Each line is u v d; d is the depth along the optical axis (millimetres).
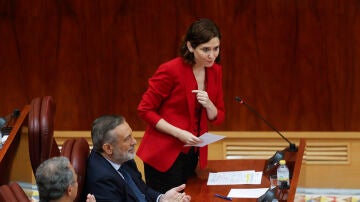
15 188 11219
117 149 13000
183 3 20484
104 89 21328
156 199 13961
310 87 20547
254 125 20953
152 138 14812
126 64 21078
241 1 20297
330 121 20609
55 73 21328
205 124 15000
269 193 13148
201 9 20469
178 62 14445
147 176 15055
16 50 21281
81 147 13000
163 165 14688
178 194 13844
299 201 13047
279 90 20656
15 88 21516
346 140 20469
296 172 13156
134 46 20938
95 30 20969
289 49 20406
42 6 20953
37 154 14961
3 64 21406
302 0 20094
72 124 21578
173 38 20734
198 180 14961
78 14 20922
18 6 21000
